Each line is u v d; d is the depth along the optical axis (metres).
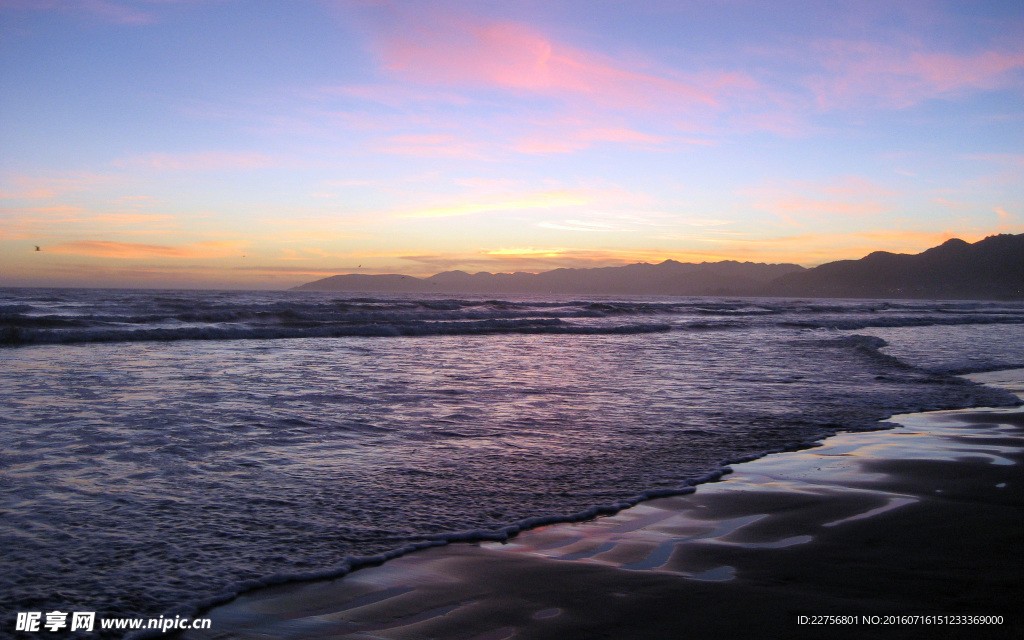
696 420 7.68
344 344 17.17
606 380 10.87
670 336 22.28
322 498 4.61
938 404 9.10
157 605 3.02
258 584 3.27
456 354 14.84
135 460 5.38
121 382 9.50
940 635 2.81
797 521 4.35
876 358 14.80
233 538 3.84
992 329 28.98
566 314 36.88
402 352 15.09
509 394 9.27
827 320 33.72
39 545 3.61
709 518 4.41
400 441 6.34
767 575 3.47
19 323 19.27
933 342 20.58
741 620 2.96
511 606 3.10
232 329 18.95
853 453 6.27
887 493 5.00
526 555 3.74
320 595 3.19
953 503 4.75
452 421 7.33
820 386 10.54
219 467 5.28
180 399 8.21
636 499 4.77
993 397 9.72
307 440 6.27
